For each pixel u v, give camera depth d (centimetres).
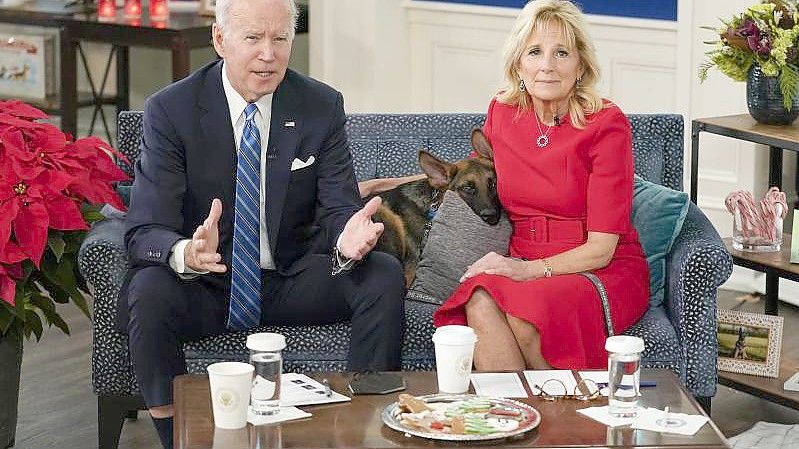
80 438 422
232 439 278
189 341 374
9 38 693
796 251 429
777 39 447
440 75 700
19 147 371
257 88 374
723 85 579
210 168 380
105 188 392
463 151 428
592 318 371
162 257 362
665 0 618
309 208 392
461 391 307
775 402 419
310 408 298
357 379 316
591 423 288
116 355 376
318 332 378
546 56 389
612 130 389
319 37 696
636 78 637
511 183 399
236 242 378
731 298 580
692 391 374
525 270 378
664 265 396
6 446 394
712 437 279
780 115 459
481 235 397
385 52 692
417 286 397
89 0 686
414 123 430
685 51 588
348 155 396
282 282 384
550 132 396
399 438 279
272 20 369
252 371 289
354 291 371
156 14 653
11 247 364
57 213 372
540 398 305
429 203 406
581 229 395
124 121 421
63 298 396
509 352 364
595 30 643
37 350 513
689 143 595
